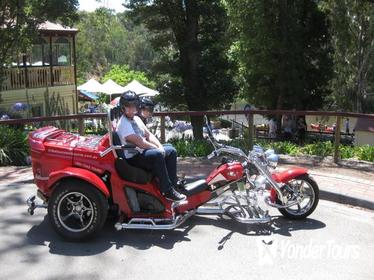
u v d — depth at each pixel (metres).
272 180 6.09
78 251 5.30
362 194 7.16
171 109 23.11
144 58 83.44
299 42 24.58
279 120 24.70
